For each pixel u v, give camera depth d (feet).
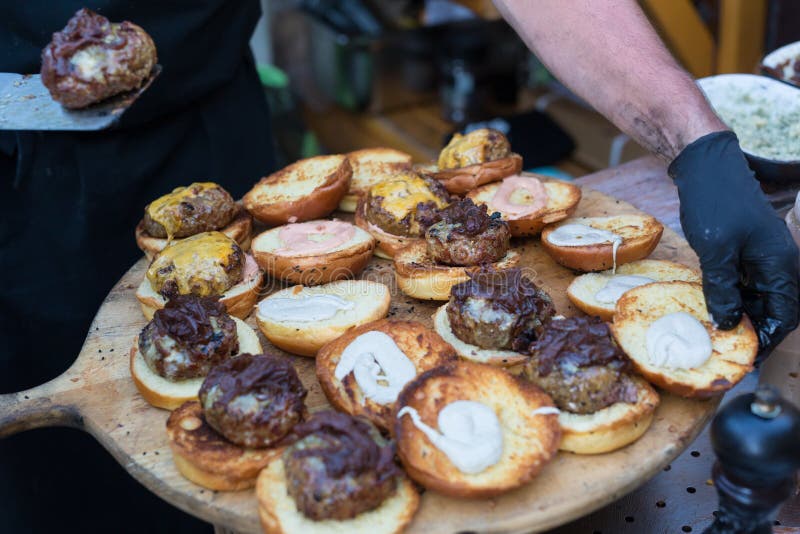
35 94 5.81
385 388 5.25
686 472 6.03
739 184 5.40
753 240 5.31
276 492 4.55
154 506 9.39
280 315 6.06
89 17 5.63
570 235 6.95
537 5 6.75
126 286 7.08
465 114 16.83
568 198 7.64
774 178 8.04
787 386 6.02
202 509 4.72
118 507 9.34
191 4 8.27
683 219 5.58
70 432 8.72
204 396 4.92
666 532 5.55
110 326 6.51
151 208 7.26
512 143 13.70
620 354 5.05
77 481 9.04
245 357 5.07
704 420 5.21
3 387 8.96
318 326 5.94
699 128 5.75
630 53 6.30
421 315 6.57
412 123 17.30
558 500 4.57
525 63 17.31
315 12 17.93
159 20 8.11
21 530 8.85
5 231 8.48
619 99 6.26
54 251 8.68
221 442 4.91
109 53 5.50
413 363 5.49
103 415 5.48
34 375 9.16
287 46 19.33
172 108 8.66
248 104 9.75
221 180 9.50
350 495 4.27
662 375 5.16
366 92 17.35
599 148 14.24
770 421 3.99
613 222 7.36
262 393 4.82
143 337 5.68
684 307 5.83
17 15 7.66
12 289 8.68
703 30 12.63
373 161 8.67
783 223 5.39
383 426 5.07
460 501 4.60
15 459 8.60
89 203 8.44
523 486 4.67
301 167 8.15
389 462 4.40
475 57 16.53
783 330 5.43
